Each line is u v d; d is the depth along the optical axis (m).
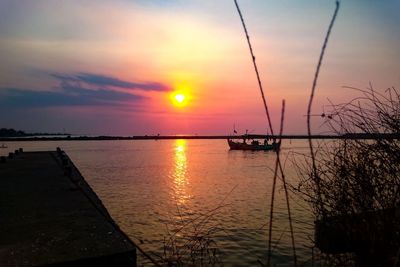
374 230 2.39
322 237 2.67
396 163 2.72
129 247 2.68
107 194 24.41
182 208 18.53
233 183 30.20
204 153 94.75
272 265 8.44
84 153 95.69
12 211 4.21
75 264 2.47
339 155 2.86
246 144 107.94
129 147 150.88
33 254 2.61
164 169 45.81
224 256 9.26
